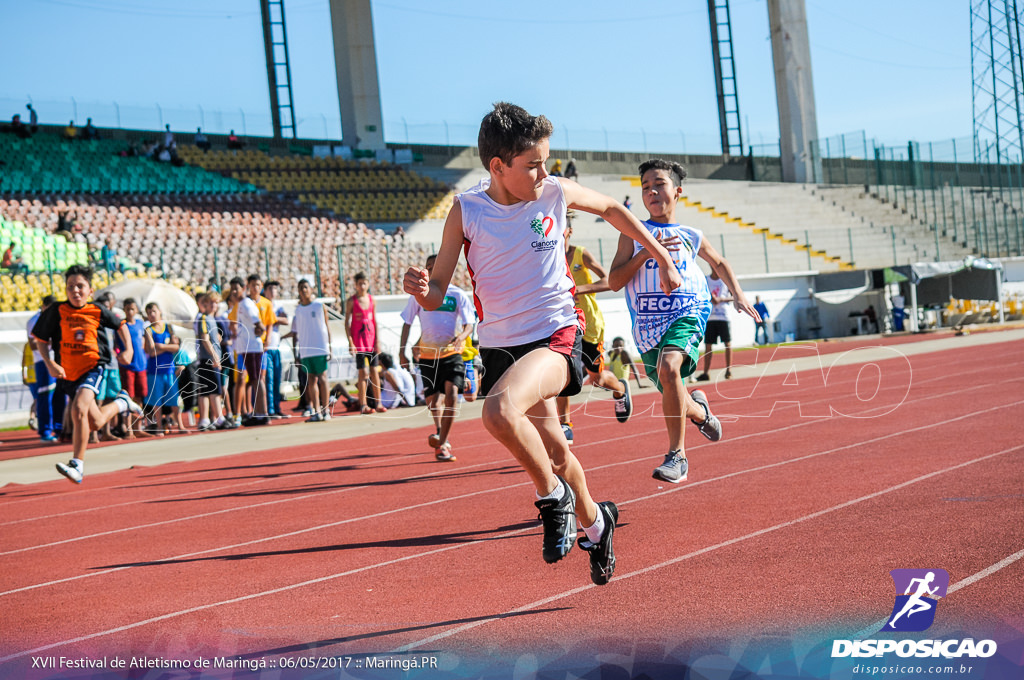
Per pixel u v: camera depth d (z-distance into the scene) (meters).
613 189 36.56
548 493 2.62
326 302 19.94
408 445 8.54
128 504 5.93
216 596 3.40
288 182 31.27
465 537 4.18
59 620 3.19
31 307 16.64
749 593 2.94
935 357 15.74
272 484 6.45
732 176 42.59
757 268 30.28
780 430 7.43
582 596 3.05
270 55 39.31
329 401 11.98
